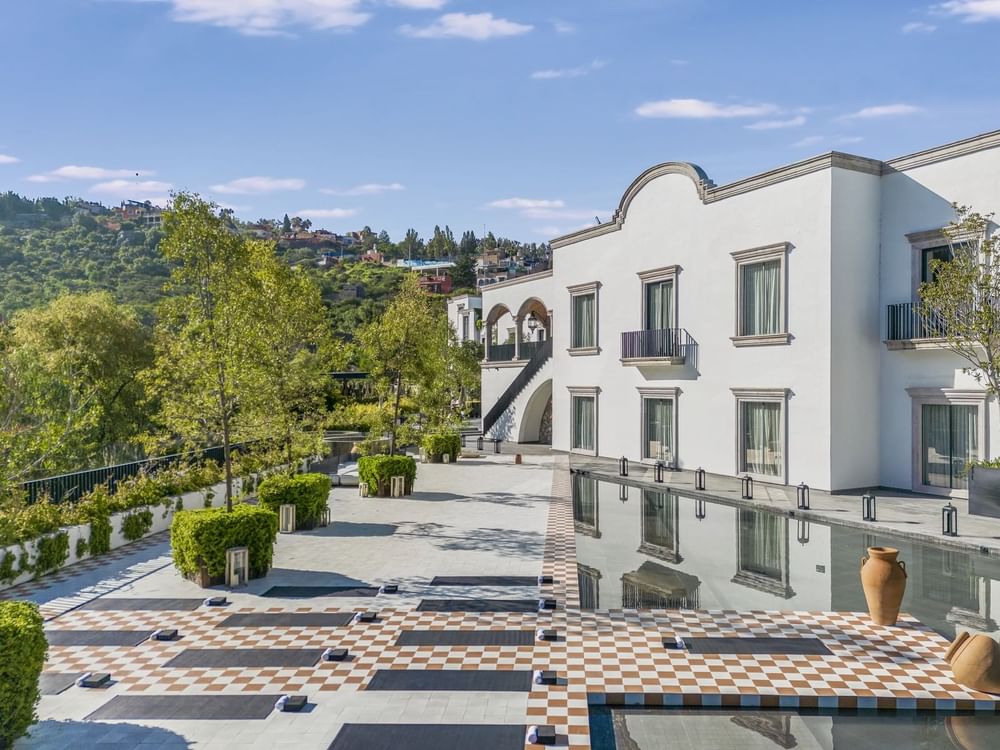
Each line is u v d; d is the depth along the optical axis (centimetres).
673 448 2370
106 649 821
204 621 919
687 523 1561
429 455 2670
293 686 715
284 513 1457
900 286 1853
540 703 673
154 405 2986
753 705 682
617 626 887
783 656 785
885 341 1850
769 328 2025
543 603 975
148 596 1035
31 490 1289
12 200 14438
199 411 1188
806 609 955
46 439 774
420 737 609
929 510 1595
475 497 1906
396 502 1833
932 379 1780
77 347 2838
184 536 1099
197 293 1304
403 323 2191
